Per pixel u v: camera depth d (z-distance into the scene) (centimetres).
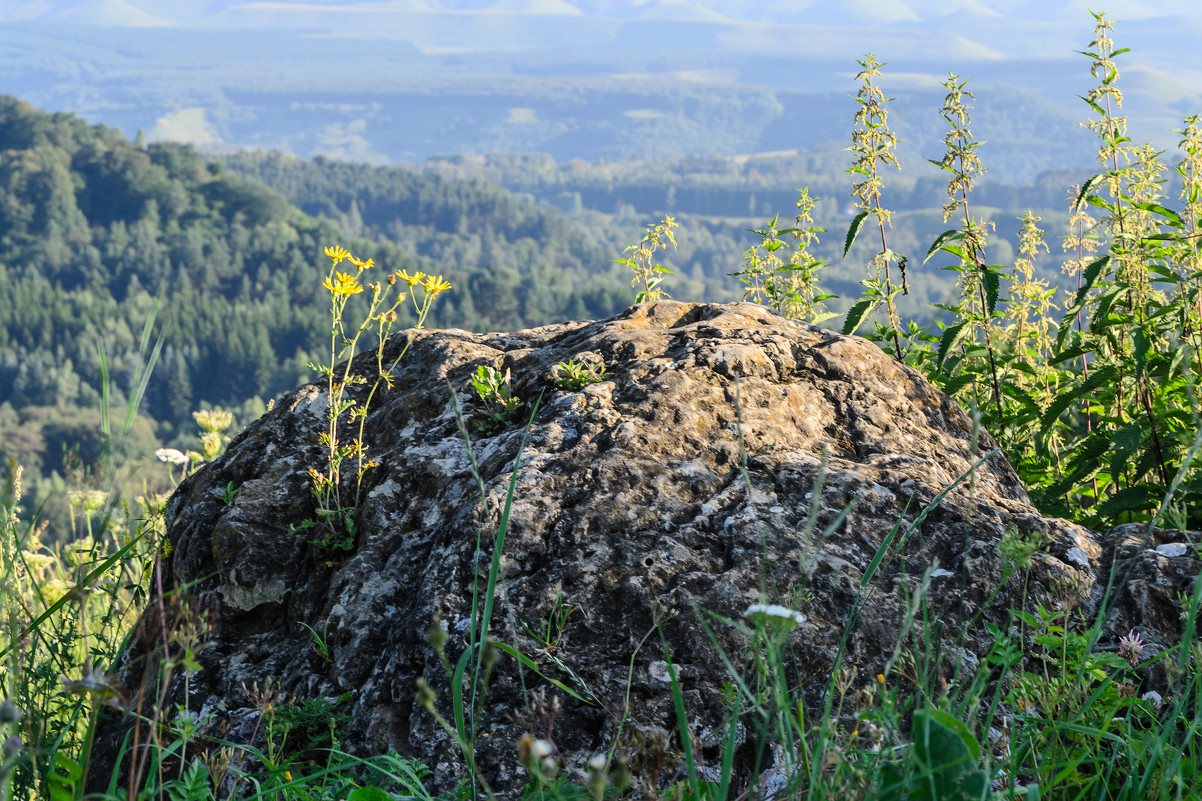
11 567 237
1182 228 406
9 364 14088
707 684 247
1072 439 483
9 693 230
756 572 268
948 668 248
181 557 333
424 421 358
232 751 237
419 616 264
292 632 309
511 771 234
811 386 353
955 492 307
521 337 422
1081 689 216
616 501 286
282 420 368
